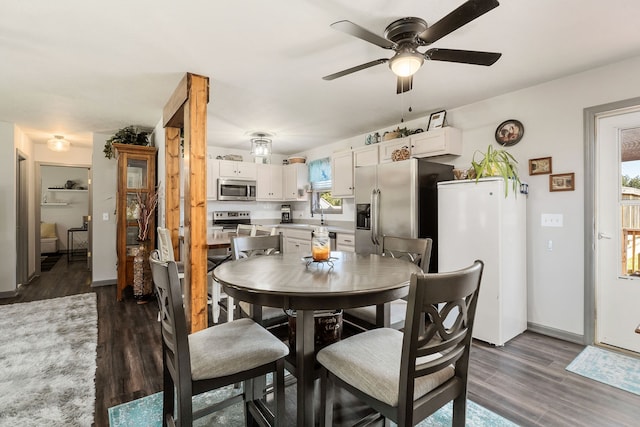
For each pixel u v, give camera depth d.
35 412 1.80
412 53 1.90
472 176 2.93
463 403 1.34
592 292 2.73
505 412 1.83
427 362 1.17
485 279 2.76
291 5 1.83
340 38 2.19
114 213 4.95
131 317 3.42
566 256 2.87
